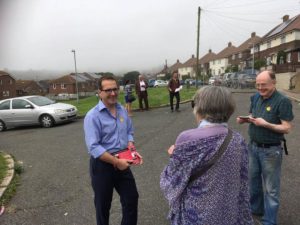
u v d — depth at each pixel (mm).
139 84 15750
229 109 2084
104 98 3184
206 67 90188
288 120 3363
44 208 4680
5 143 10672
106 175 3197
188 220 2027
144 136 9266
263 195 3912
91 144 3051
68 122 14820
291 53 37312
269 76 3398
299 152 6629
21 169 6648
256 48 58250
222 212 1992
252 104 3766
